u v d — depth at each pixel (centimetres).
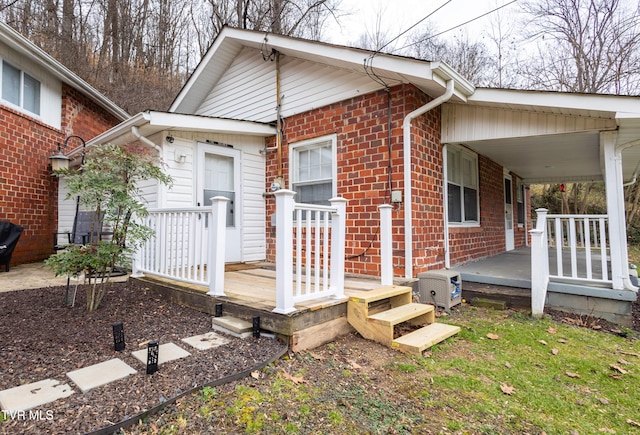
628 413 225
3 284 493
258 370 253
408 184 471
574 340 352
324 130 568
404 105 480
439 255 535
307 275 325
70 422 176
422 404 226
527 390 250
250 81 692
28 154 690
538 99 429
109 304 397
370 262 507
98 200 367
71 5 1286
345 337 346
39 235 716
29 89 700
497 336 356
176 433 180
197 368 244
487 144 594
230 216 609
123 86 1401
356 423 200
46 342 282
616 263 415
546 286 443
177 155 538
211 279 371
